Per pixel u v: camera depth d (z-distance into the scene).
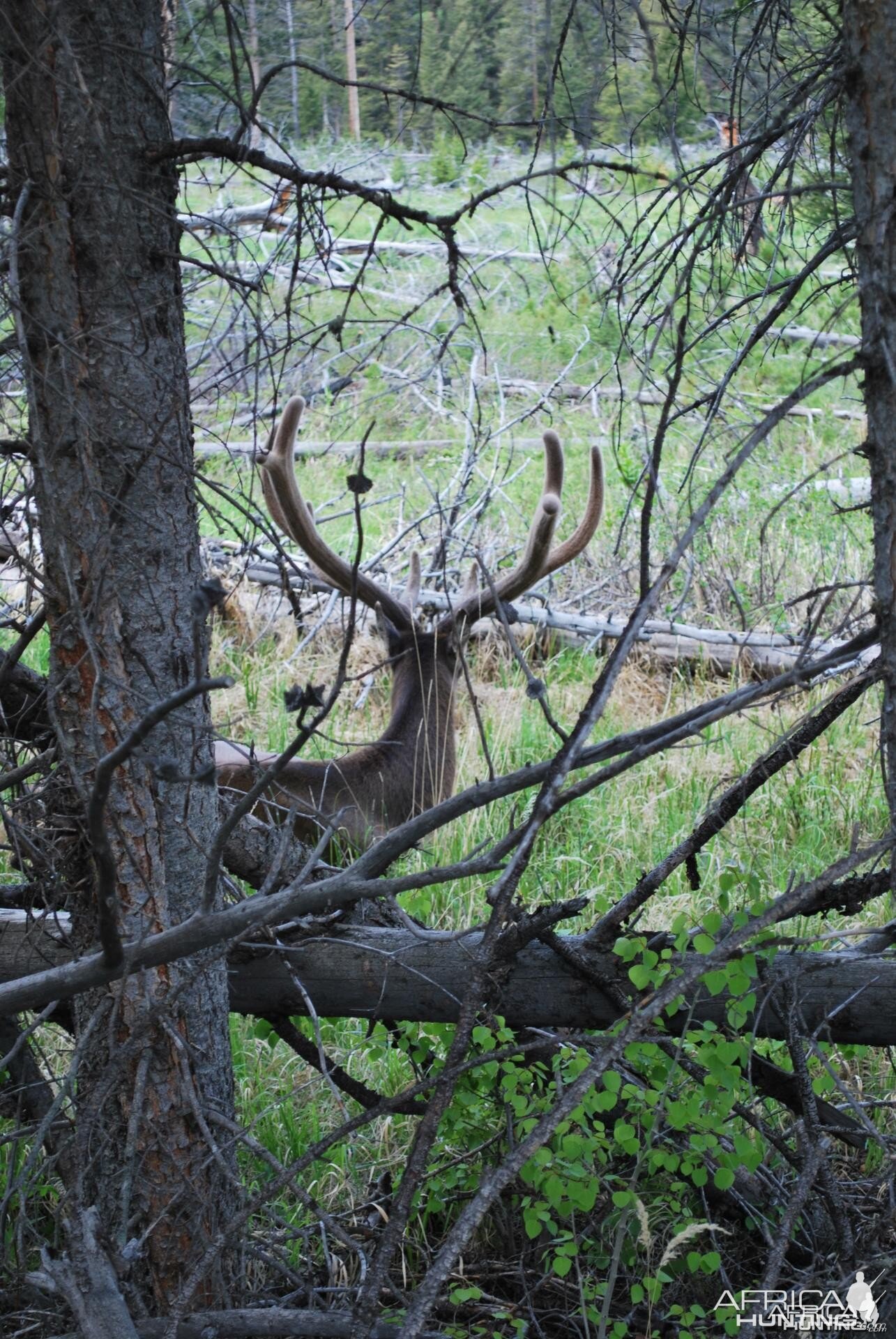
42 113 4.90
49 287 5.02
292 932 6.19
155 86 5.23
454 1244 4.04
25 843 5.50
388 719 13.43
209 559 15.19
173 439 5.46
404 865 10.11
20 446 5.37
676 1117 5.42
